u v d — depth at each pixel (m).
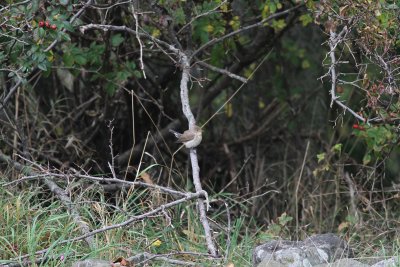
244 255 10.14
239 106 16.48
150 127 14.63
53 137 13.91
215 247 9.94
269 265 9.14
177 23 12.22
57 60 13.52
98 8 11.01
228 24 13.30
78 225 9.98
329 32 10.54
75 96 14.41
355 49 11.60
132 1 11.26
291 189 14.54
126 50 13.48
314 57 16.75
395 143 11.87
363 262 9.95
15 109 13.03
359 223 12.27
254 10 14.03
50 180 11.06
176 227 10.88
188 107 11.23
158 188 10.26
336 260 9.30
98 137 13.99
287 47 16.56
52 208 10.43
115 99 13.95
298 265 9.14
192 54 12.11
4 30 10.41
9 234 9.78
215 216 11.59
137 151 14.39
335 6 10.35
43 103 14.38
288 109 16.30
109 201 11.84
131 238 10.16
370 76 12.33
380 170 14.10
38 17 10.31
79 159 13.57
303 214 13.05
